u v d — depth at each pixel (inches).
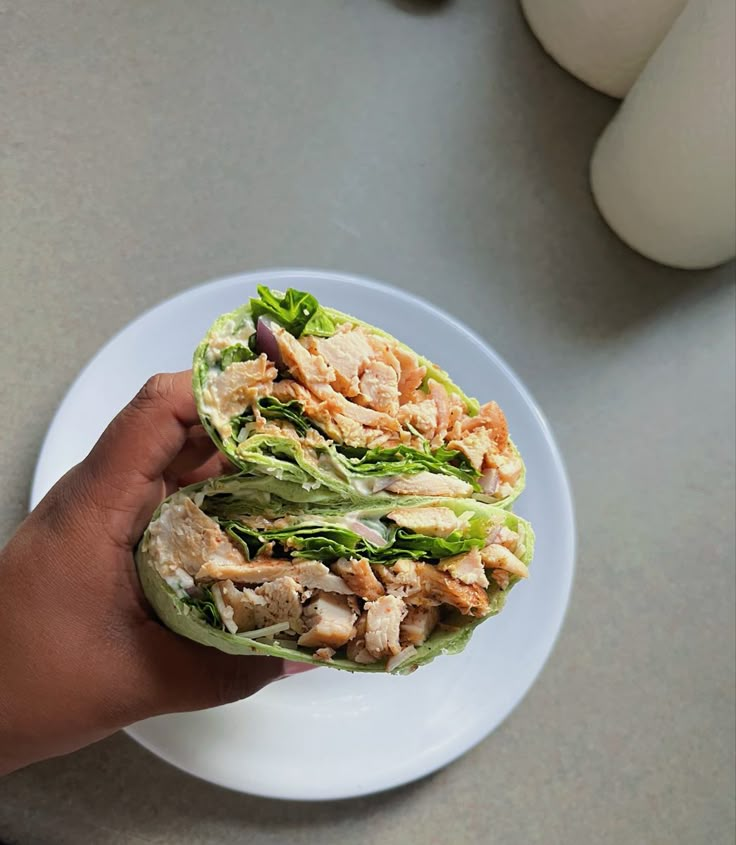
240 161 19.3
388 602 11.6
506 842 16.3
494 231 19.8
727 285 20.3
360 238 19.2
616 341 19.6
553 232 20.0
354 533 11.9
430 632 12.3
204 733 14.9
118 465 12.8
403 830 16.0
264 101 19.8
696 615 18.1
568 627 17.7
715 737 17.4
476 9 21.1
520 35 21.0
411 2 21.0
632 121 18.1
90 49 19.4
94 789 15.3
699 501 18.8
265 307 12.1
